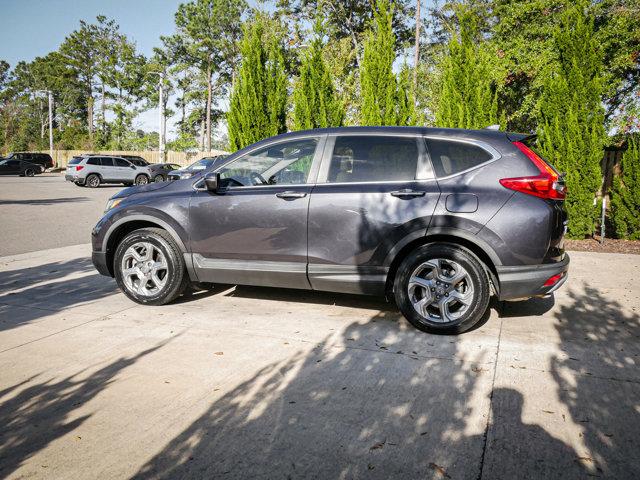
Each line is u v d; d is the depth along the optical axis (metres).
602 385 3.04
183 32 62.47
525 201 3.79
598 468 2.23
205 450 2.40
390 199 4.05
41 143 75.38
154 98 67.31
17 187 25.03
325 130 4.49
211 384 3.11
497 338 3.88
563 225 3.96
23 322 4.37
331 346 3.74
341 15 42.16
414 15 39.28
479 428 2.56
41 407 2.84
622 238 8.74
